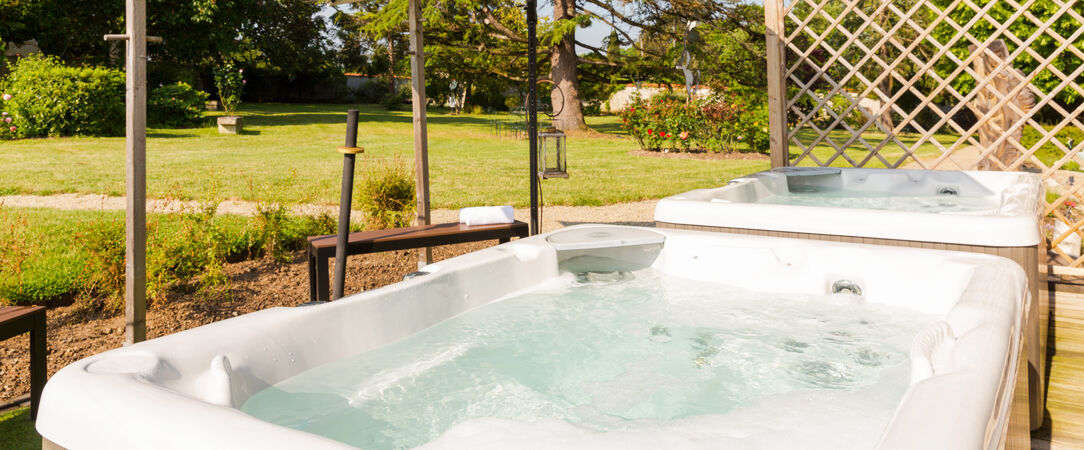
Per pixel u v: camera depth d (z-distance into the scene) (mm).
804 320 2617
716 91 15336
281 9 24625
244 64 26297
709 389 2043
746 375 2143
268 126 16719
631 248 3234
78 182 8008
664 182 9258
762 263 2963
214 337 1816
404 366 2203
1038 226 2643
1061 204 4633
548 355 2326
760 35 16828
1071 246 4766
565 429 1518
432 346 2379
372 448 1693
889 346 2326
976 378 1427
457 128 18625
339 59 29625
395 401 1957
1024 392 2096
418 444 1718
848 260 2773
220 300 3922
